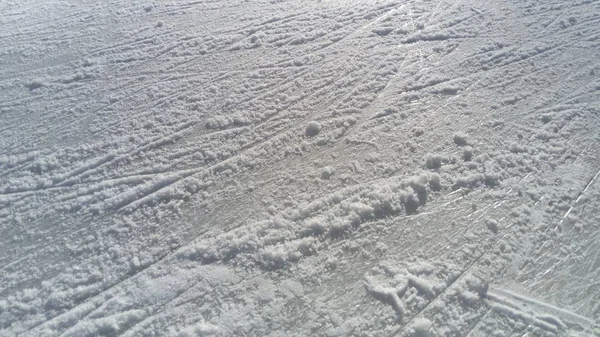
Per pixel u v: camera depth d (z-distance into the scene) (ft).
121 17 17.75
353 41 16.02
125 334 8.95
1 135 13.15
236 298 9.45
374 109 13.48
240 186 11.60
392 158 12.04
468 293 9.35
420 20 16.83
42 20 17.65
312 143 12.59
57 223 10.91
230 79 14.79
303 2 18.21
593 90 13.92
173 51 15.99
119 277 9.80
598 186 11.29
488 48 15.51
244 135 12.94
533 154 12.01
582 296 9.37
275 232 10.48
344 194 11.21
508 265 9.81
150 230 10.69
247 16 17.54
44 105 14.11
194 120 13.43
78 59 15.79
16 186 11.75
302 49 15.80
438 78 14.39
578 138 12.47
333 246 10.21
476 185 11.31
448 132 12.67
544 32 16.16
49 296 9.48
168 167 12.11
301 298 9.40
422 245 10.21
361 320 9.04
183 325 9.07
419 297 9.31
